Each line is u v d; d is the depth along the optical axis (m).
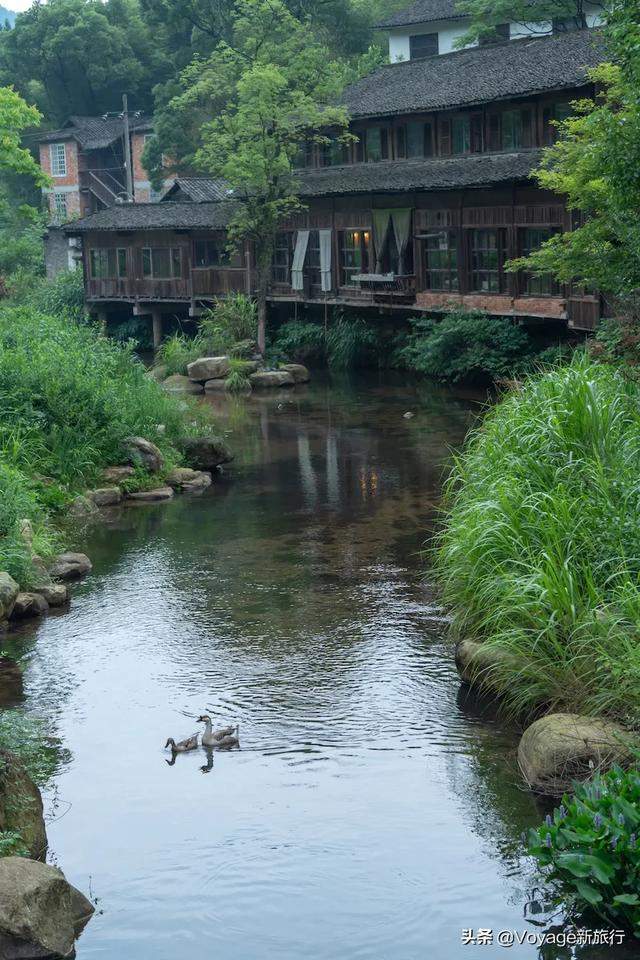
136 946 8.07
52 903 8.09
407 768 10.41
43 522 18.80
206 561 17.12
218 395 35.59
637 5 15.66
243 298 41.78
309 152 43.75
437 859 8.95
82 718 11.75
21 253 65.31
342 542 17.91
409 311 39.28
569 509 12.36
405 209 37.28
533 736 10.15
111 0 77.31
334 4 60.84
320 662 12.95
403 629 13.86
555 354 31.42
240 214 40.34
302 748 10.89
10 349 24.70
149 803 9.97
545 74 33.25
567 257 20.05
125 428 22.42
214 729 11.34
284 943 8.05
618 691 10.24
